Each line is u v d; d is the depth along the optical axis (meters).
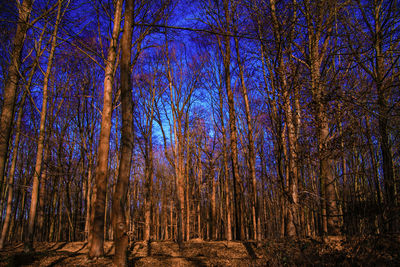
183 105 18.33
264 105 15.69
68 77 18.83
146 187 20.48
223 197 30.55
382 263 5.15
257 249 10.35
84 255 9.94
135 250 12.48
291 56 8.18
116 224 6.90
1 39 11.24
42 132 10.54
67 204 23.47
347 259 5.84
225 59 18.44
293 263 6.48
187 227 18.92
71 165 23.11
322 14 8.90
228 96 18.06
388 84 7.09
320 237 7.78
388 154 6.18
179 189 17.02
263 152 18.34
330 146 8.29
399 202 5.33
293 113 7.96
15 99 10.21
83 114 20.97
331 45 10.06
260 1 9.12
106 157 9.66
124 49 7.71
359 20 10.05
